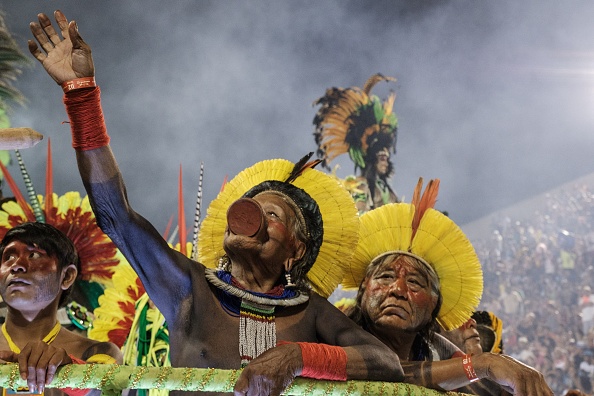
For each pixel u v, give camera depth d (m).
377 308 5.86
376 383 4.74
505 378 5.18
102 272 7.32
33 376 4.23
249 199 5.12
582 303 28.19
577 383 24.89
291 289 5.26
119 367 4.35
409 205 6.28
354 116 16.81
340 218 5.71
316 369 4.57
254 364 4.43
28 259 5.38
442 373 5.33
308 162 5.86
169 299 5.02
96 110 4.70
